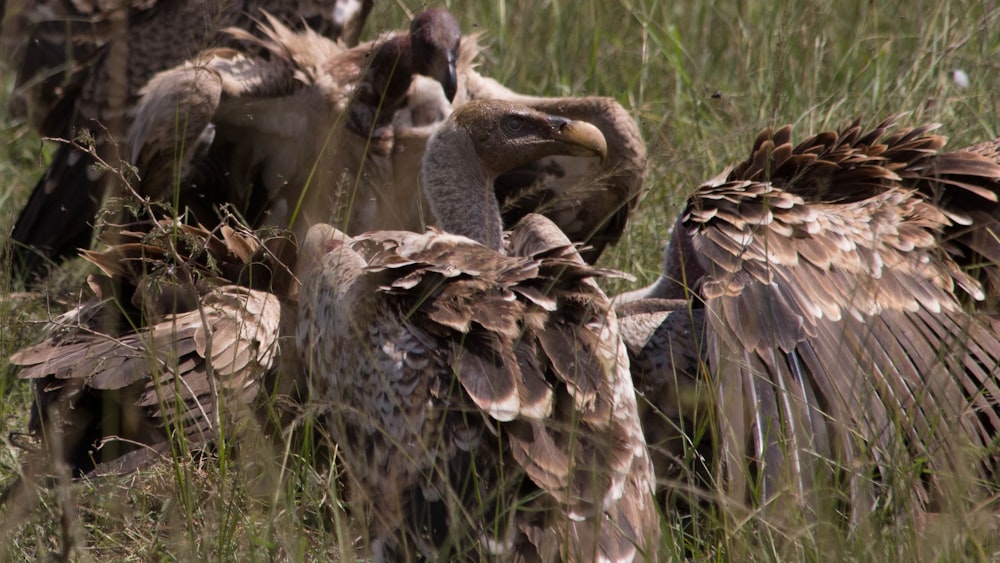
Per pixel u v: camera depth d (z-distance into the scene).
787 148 12.63
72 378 11.53
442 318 9.52
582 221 15.77
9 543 10.09
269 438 10.98
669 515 10.48
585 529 9.08
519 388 9.28
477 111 13.23
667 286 12.98
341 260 10.55
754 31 18.83
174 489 10.58
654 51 19.11
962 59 17.19
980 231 12.60
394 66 14.54
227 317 11.66
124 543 10.69
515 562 8.95
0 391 11.86
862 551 9.22
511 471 9.15
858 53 18.09
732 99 17.58
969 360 11.55
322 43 15.35
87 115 15.82
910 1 19.28
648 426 11.74
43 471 10.98
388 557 9.36
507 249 13.55
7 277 13.18
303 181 15.02
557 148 13.18
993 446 10.80
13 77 16.95
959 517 9.41
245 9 15.91
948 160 12.84
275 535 9.95
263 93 14.55
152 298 12.02
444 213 13.38
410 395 9.46
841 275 11.48
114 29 15.80
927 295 11.71
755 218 11.66
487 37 18.98
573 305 9.86
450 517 9.00
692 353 11.77
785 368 10.90
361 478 9.76
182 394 11.38
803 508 9.71
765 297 11.12
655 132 16.34
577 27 19.36
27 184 17.61
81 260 15.64
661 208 15.98
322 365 10.29
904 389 11.04
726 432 10.34
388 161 14.89
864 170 12.66
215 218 15.20
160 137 13.95
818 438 10.62
